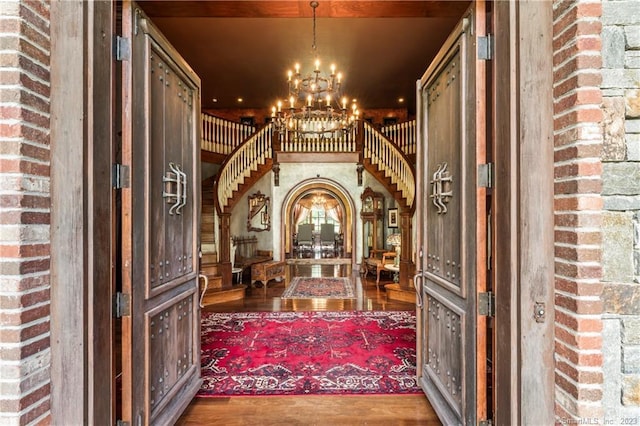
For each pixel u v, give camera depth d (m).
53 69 1.58
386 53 6.39
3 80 1.41
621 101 1.51
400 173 7.24
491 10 1.84
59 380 1.55
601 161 1.48
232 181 7.34
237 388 2.83
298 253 13.35
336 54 6.44
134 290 1.86
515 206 1.61
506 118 1.67
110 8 1.79
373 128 7.88
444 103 2.35
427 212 2.69
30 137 1.47
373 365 3.27
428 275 2.60
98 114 1.69
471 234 1.91
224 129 8.32
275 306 5.61
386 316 4.95
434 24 5.41
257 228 9.41
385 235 9.65
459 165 2.08
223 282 6.39
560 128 1.53
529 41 1.59
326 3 2.13
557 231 1.54
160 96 2.19
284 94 8.56
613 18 1.53
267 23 5.38
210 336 4.11
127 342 1.82
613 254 1.50
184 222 2.53
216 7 2.15
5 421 1.40
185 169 2.56
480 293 1.84
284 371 3.14
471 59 1.92
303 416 2.45
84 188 1.60
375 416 2.45
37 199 1.50
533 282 1.57
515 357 1.60
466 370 1.95
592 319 1.42
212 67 7.00
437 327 2.48
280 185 9.55
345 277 8.46
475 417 1.85
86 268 1.60
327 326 4.49
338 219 15.55
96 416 1.63
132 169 1.86
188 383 2.54
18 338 1.40
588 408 1.41
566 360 1.48
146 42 2.00
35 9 1.50
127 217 1.82
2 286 1.41
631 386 1.47
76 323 1.57
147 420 1.93
